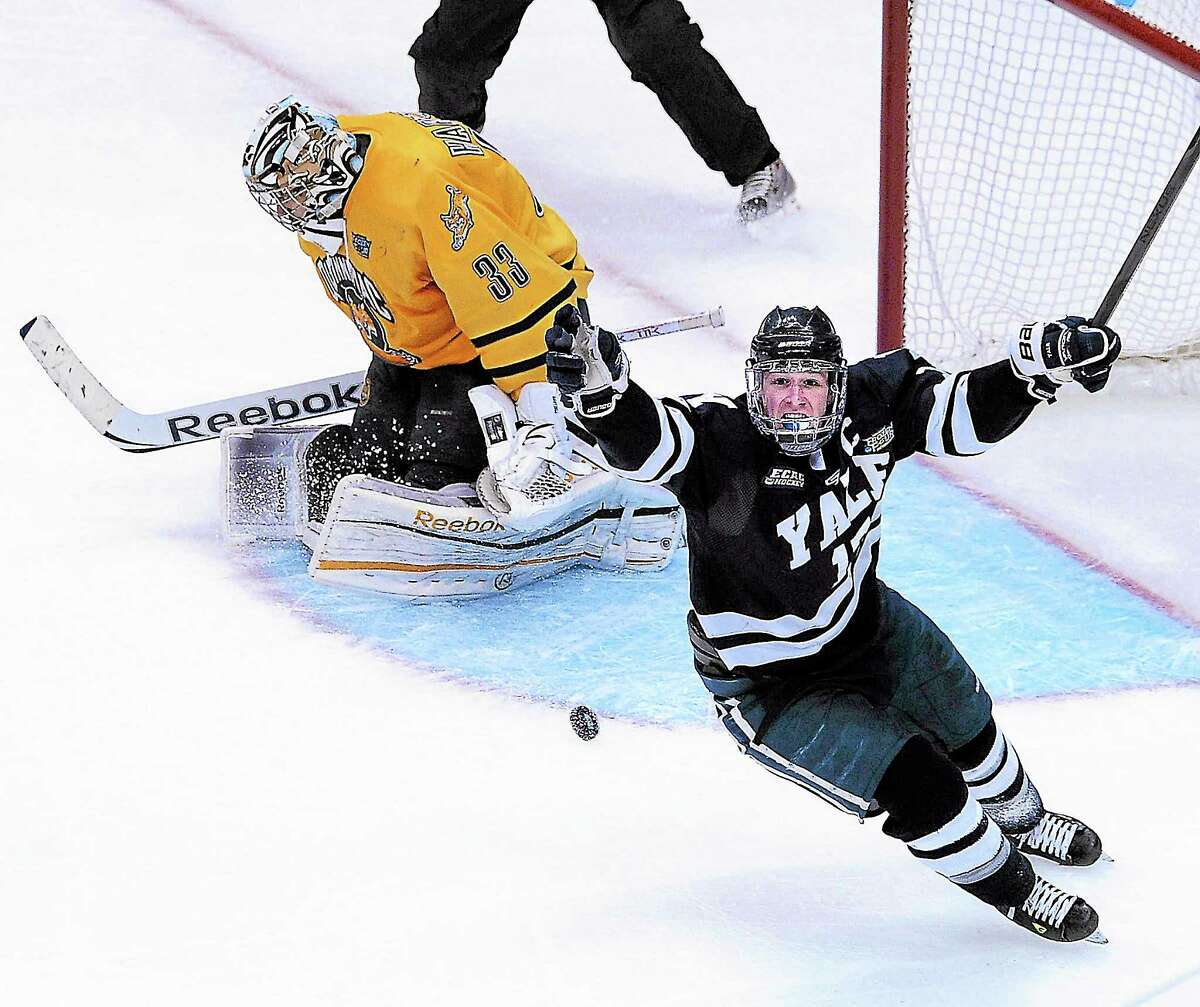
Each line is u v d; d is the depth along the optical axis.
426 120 14.21
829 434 9.30
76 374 15.22
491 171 14.09
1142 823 11.98
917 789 9.67
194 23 29.17
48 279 21.03
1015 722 13.30
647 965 10.29
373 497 14.02
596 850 11.55
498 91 27.45
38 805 11.86
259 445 15.53
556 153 25.27
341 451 15.59
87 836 11.55
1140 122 23.73
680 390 19.00
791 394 9.14
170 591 14.80
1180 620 14.93
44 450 17.25
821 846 11.67
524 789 12.27
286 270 21.78
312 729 12.91
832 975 10.19
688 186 24.42
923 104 23.28
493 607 14.86
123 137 24.92
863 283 21.69
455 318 14.01
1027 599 15.21
